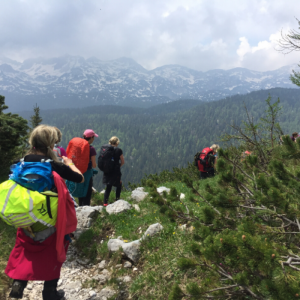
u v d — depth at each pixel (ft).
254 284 7.48
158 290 11.05
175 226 15.97
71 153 18.37
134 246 14.34
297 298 5.77
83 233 16.84
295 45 20.74
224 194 11.27
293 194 9.42
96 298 11.17
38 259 7.91
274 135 22.08
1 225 15.58
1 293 10.52
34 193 7.55
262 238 8.07
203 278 10.85
